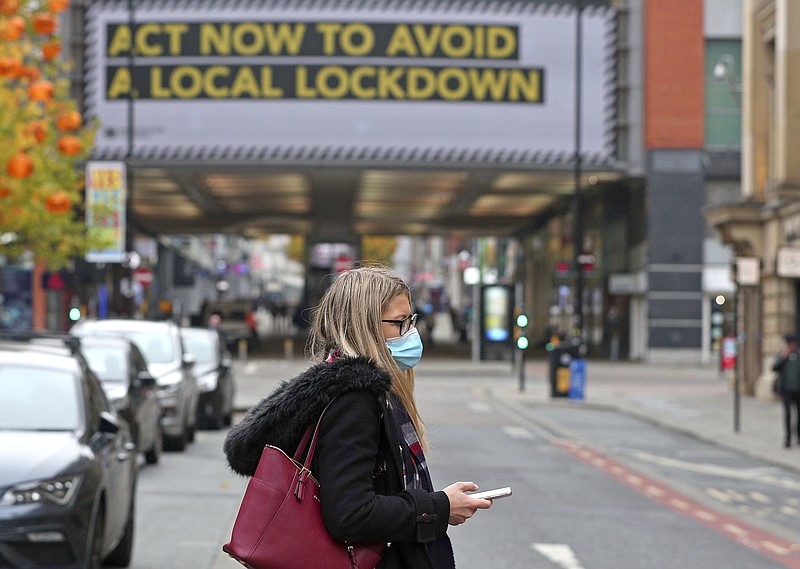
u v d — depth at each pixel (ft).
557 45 202.49
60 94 103.04
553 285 270.26
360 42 199.52
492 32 201.16
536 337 290.35
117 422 34.73
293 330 353.10
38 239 112.27
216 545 41.45
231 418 96.53
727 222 126.21
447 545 13.25
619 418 111.04
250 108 199.62
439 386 150.20
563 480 63.46
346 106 199.82
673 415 108.58
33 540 28.71
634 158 206.90
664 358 208.64
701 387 154.40
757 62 128.77
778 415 109.19
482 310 187.83
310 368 13.19
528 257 299.79
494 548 42.01
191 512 49.29
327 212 273.54
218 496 54.13
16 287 197.57
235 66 199.11
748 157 129.39
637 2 206.80
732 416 107.86
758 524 50.60
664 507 54.54
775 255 120.88
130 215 167.12
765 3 126.21
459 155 201.05
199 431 90.53
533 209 263.49
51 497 29.32
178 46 199.21
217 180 221.05
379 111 200.13
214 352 92.02
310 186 228.43
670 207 207.21
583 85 204.03
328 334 13.71
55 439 32.01
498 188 229.45
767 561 41.24
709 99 207.82
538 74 202.18
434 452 76.07
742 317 135.54
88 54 200.23
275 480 12.73
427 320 265.54
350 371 12.82
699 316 208.64
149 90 199.72
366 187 229.66
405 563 13.02
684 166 207.21
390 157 200.34
